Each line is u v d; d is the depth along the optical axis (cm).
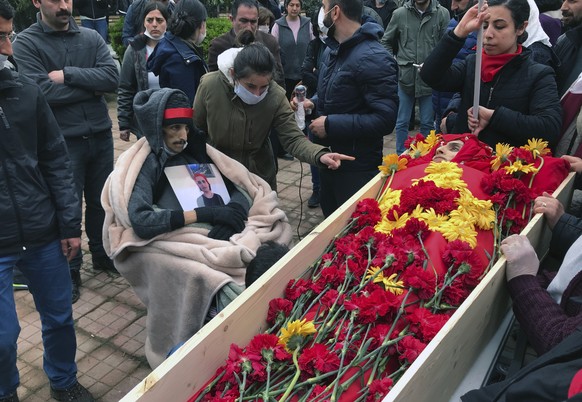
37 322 371
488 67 298
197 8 394
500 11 283
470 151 264
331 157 299
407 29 579
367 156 334
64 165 271
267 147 339
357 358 161
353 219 237
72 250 275
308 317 191
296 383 161
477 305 177
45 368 299
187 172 279
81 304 393
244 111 306
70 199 271
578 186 279
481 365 194
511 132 285
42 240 266
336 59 326
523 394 133
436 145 280
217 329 168
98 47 389
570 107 303
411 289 184
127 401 142
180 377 156
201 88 313
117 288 411
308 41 623
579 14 333
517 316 191
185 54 393
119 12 931
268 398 153
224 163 289
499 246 212
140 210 257
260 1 729
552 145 301
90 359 338
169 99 263
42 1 363
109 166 412
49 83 367
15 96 245
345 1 305
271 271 195
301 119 376
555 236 233
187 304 256
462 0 509
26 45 368
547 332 174
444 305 185
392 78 311
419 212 221
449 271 194
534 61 305
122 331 364
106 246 272
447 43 290
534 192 246
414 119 757
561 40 353
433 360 153
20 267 274
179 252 254
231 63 298
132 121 470
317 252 221
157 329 280
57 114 377
